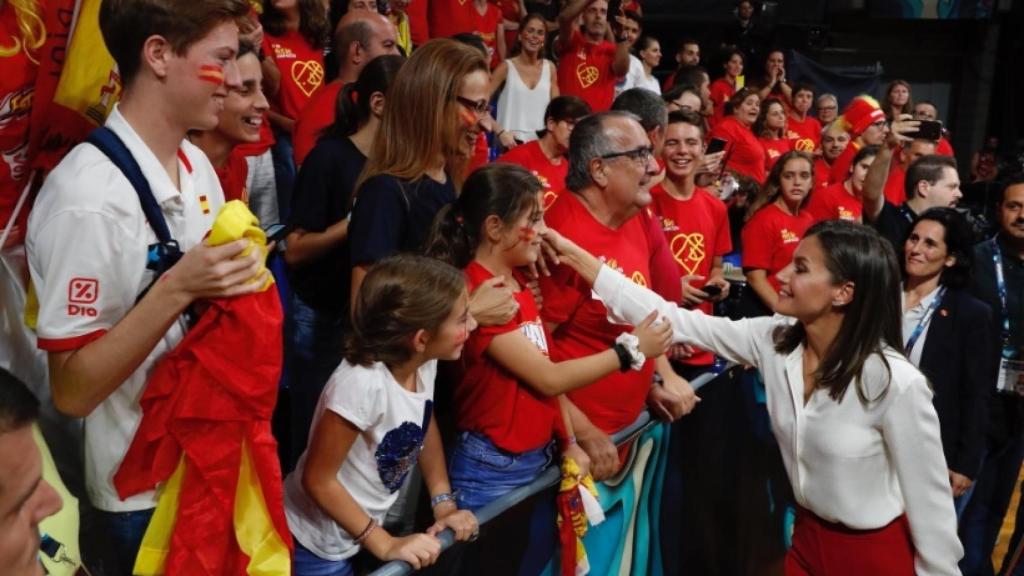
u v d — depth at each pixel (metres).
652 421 2.80
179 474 1.48
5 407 0.94
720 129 7.03
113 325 1.45
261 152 2.97
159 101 1.47
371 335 1.84
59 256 1.38
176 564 1.46
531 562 2.24
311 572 1.97
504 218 2.16
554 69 5.72
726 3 10.98
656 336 2.30
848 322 2.29
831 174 6.88
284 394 2.98
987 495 3.72
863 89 11.86
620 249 2.72
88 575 1.53
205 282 1.37
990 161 10.28
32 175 1.69
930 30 13.44
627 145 2.56
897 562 2.39
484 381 2.16
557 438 2.34
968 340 3.39
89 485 1.56
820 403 2.36
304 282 2.73
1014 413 3.63
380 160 2.33
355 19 3.51
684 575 3.15
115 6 1.44
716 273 4.07
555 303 2.56
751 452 3.59
